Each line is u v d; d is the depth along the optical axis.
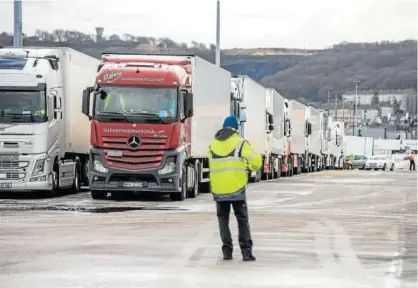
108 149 37.84
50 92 39.41
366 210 36.28
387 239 24.72
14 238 23.16
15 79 38.69
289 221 29.98
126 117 37.69
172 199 39.44
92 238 23.28
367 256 20.75
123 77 37.88
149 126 37.72
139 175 37.84
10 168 38.72
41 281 16.31
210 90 45.44
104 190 38.31
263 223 29.08
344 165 137.88
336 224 29.22
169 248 21.36
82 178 46.53
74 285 15.91
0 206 34.56
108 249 20.97
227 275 17.33
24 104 38.69
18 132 38.62
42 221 28.11
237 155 19.16
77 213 31.48
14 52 39.97
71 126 42.44
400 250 22.09
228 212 19.56
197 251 20.89
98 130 37.84
